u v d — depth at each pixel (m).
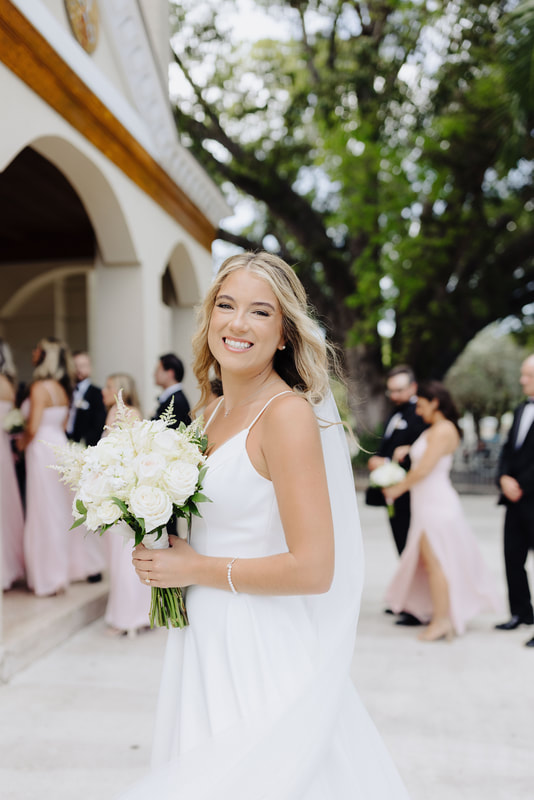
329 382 1.64
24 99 3.77
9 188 6.16
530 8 8.02
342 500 1.63
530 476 4.47
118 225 5.51
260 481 1.46
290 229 15.27
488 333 30.73
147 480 1.39
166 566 1.45
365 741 1.59
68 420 5.37
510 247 14.64
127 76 5.38
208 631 1.49
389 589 4.66
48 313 8.41
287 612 1.51
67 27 4.44
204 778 1.31
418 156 13.28
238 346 1.51
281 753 1.33
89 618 4.59
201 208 7.52
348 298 14.18
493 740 2.91
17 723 3.03
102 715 3.12
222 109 13.98
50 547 4.64
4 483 4.79
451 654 4.04
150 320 6.07
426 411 4.44
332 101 12.45
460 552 4.35
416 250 13.34
